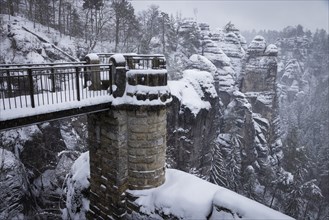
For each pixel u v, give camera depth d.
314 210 45.69
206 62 49.84
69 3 53.38
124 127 10.81
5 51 32.66
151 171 11.19
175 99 30.81
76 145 28.72
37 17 48.44
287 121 89.88
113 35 57.00
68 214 14.64
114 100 10.14
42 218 22.69
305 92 131.50
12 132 24.06
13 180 20.53
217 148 38.12
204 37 64.62
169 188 11.05
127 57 10.96
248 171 44.22
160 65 11.25
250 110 49.34
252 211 8.46
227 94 56.31
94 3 50.22
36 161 25.72
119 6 52.03
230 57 68.12
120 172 10.98
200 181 11.15
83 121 29.27
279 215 8.10
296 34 167.50
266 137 53.88
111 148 11.01
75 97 9.80
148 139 10.91
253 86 57.94
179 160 32.16
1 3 44.25
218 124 44.09
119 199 11.19
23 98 9.20
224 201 9.15
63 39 45.94
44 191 24.62
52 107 8.18
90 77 11.52
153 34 63.97
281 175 44.53
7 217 19.41
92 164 12.30
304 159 50.12
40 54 34.91
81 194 13.60
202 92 36.00
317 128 85.12
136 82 10.34
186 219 9.80
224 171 37.38
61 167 25.94
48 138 27.47
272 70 56.88
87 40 51.44
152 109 10.48
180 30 65.00
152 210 10.74
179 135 31.62
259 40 58.28
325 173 53.84
